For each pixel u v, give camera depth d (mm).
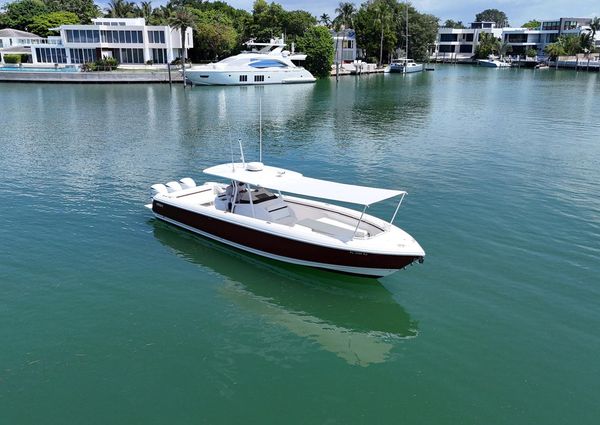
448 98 65375
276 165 29609
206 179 26672
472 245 17625
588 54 132750
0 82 80375
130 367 11500
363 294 14766
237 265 16453
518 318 13367
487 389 10859
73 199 22766
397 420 10031
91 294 14539
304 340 12688
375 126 43656
